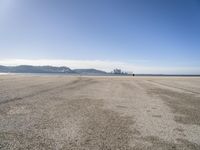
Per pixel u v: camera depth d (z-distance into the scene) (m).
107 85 29.47
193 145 7.00
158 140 7.38
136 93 20.41
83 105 13.23
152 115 11.12
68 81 35.19
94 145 6.69
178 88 26.72
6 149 6.16
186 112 12.05
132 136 7.69
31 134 7.51
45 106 12.48
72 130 8.11
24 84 26.48
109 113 11.25
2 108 11.52
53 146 6.50
